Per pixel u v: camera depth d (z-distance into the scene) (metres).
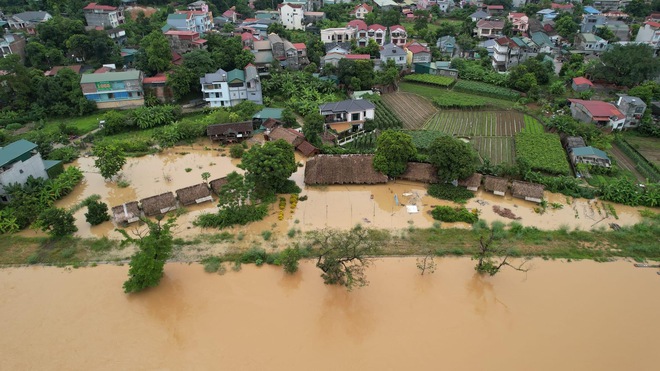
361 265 33.88
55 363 27.36
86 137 57.91
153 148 55.59
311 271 34.66
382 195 44.91
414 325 30.02
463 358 27.61
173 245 37.41
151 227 33.31
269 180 43.22
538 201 42.94
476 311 31.14
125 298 32.25
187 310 31.22
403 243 37.62
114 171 46.78
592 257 36.00
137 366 27.14
